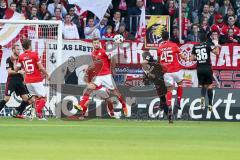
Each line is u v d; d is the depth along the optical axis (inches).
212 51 2527.1
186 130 2007.9
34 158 1184.2
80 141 1556.3
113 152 1316.4
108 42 2674.7
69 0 2918.3
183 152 1344.7
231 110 2600.9
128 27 3021.7
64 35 2886.3
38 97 2381.9
